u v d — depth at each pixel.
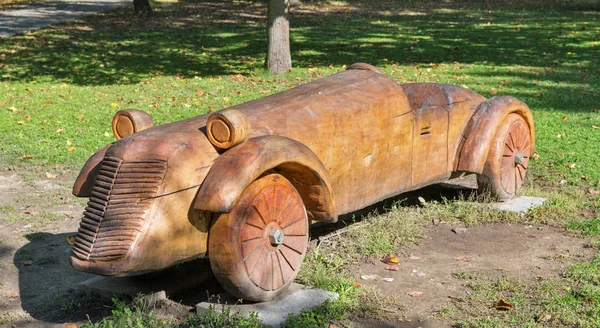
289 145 4.74
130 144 4.55
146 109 12.03
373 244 6.06
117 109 12.15
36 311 5.08
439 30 22.55
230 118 4.58
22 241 6.52
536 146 9.58
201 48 19.38
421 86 6.82
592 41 19.56
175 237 4.45
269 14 15.25
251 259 4.62
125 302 5.05
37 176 8.56
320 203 5.07
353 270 5.61
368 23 24.83
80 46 20.03
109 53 18.75
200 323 4.55
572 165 8.67
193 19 27.12
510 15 27.06
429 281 5.40
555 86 13.61
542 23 24.14
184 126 4.82
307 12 28.78
